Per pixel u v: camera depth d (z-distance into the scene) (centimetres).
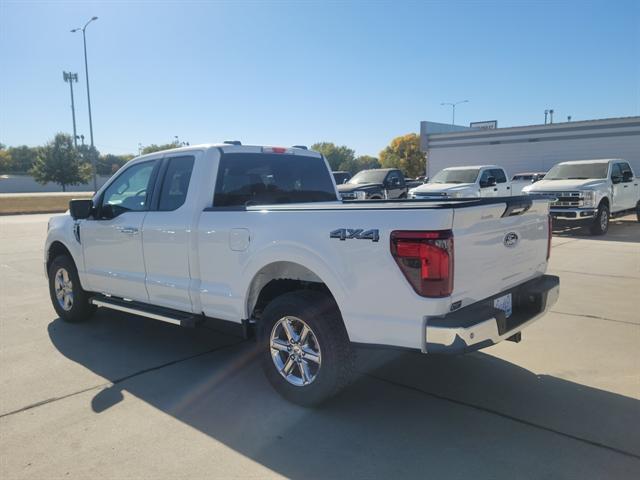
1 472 295
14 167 11025
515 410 364
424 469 294
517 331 359
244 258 393
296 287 410
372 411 368
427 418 355
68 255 596
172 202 462
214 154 448
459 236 311
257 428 345
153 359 480
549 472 288
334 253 339
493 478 284
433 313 305
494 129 2938
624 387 399
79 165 6353
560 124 2681
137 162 512
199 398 393
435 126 3338
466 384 411
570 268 877
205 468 298
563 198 1356
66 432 341
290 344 378
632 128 2453
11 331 572
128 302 512
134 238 485
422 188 1592
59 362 473
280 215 373
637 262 934
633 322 563
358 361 464
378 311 323
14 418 361
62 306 605
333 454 311
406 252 307
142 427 347
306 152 541
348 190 1645
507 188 1730
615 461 298
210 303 425
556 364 448
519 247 381
